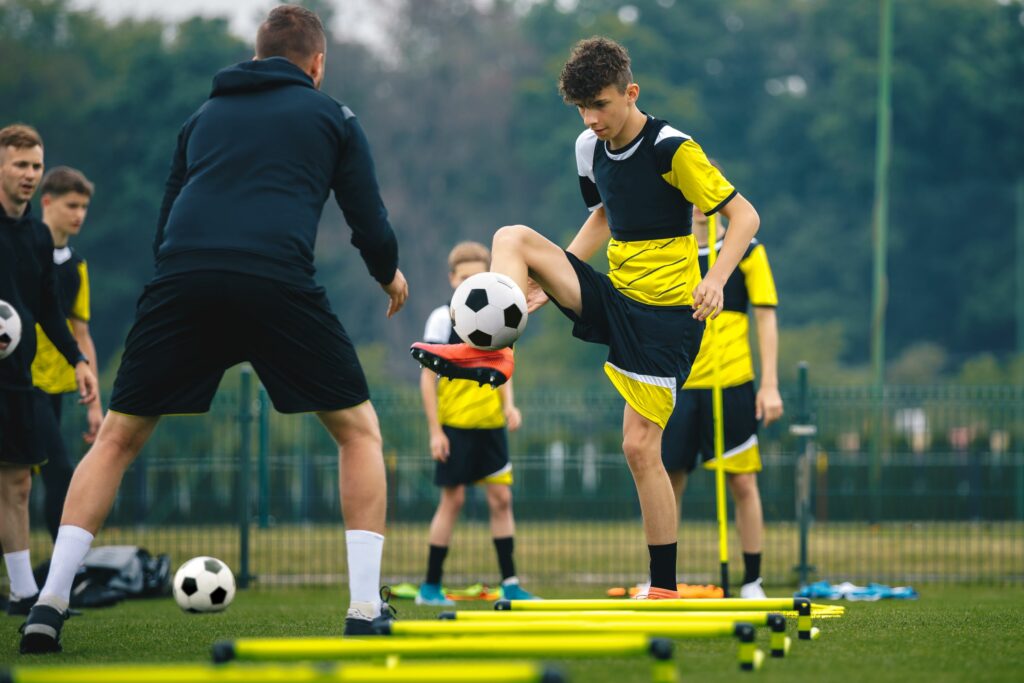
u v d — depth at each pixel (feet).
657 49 273.54
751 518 41.24
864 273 259.19
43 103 241.96
